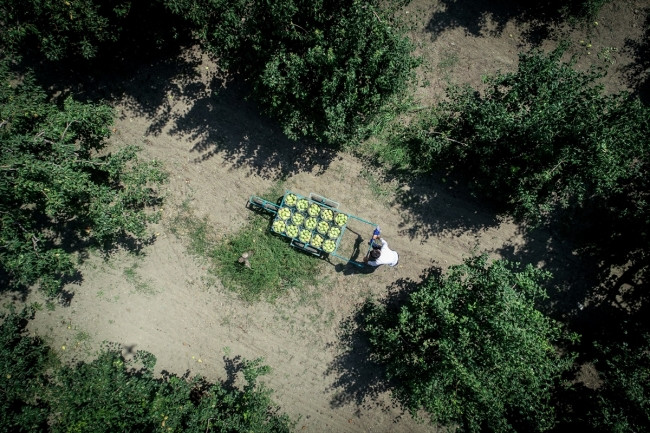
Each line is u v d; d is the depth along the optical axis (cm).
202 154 1683
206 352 1675
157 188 1683
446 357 1316
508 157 1441
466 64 1655
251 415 1441
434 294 1428
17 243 1355
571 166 1380
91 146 1553
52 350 1667
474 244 1645
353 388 1659
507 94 1397
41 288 1673
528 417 1426
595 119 1290
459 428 1609
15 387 1478
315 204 1597
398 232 1661
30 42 1493
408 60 1352
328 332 1667
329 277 1670
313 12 1249
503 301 1286
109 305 1680
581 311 1636
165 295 1683
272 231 1661
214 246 1681
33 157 1309
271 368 1673
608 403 1405
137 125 1686
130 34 1543
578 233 1633
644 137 1341
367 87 1348
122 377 1444
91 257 1681
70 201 1486
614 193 1598
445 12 1655
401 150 1653
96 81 1678
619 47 1638
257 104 1659
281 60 1325
